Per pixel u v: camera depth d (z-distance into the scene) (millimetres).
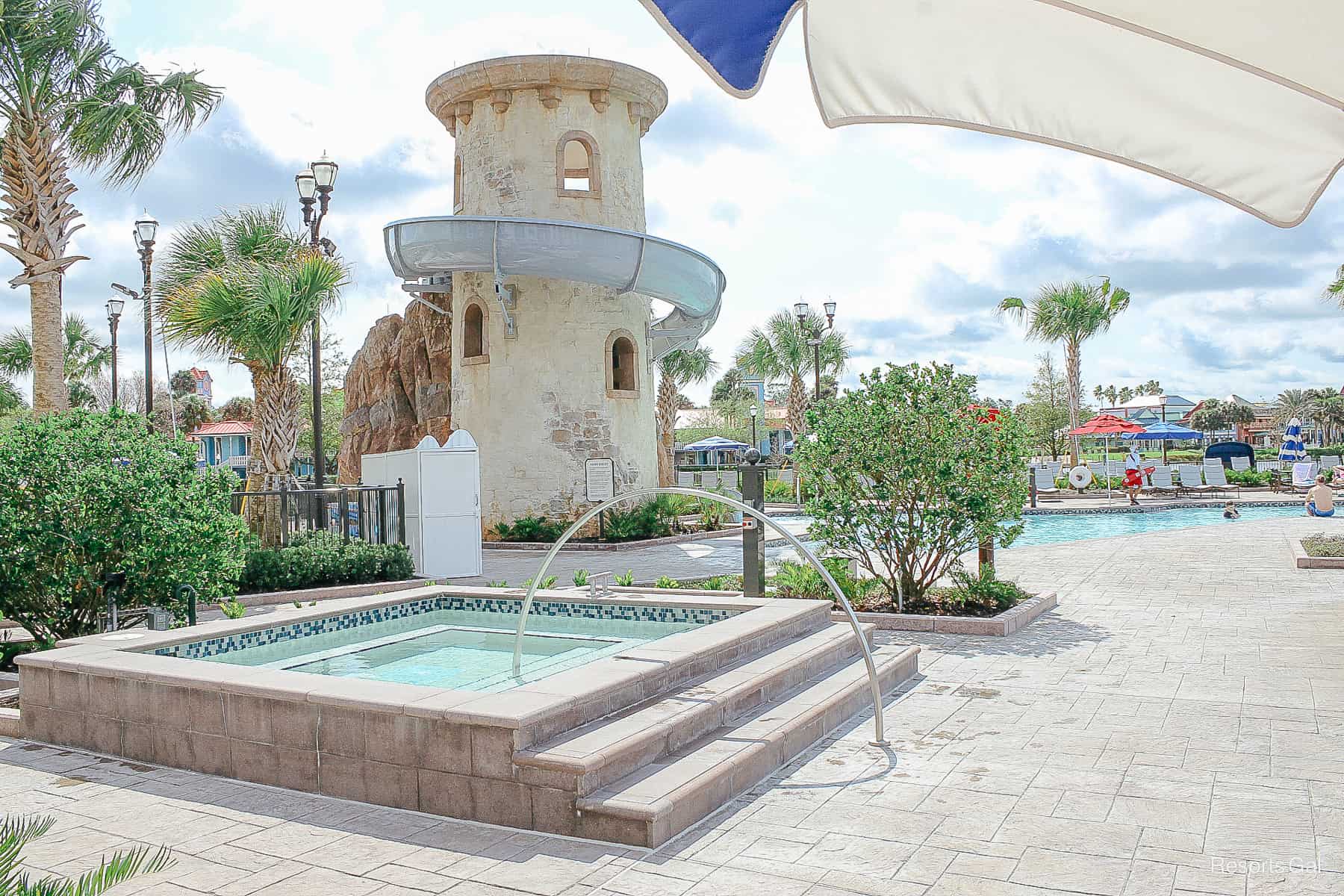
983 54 2816
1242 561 15023
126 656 6484
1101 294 40250
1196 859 4219
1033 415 60500
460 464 15016
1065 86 2887
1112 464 36688
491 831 4699
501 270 20125
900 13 2719
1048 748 5902
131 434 9086
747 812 4891
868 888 3977
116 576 8266
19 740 6531
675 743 5332
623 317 22703
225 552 9273
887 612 10555
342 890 4000
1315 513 23156
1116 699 7055
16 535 8109
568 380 21703
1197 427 83750
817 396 29719
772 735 5625
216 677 5738
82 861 4340
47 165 14227
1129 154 3006
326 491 14445
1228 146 2945
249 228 19625
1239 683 7434
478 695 5219
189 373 60094
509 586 12422
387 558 13938
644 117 23750
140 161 15195
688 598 9203
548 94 21750
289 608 11812
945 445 10305
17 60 13781
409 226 20250
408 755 5016
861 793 5148
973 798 5039
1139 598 11703
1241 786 5148
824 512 10938
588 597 9578
